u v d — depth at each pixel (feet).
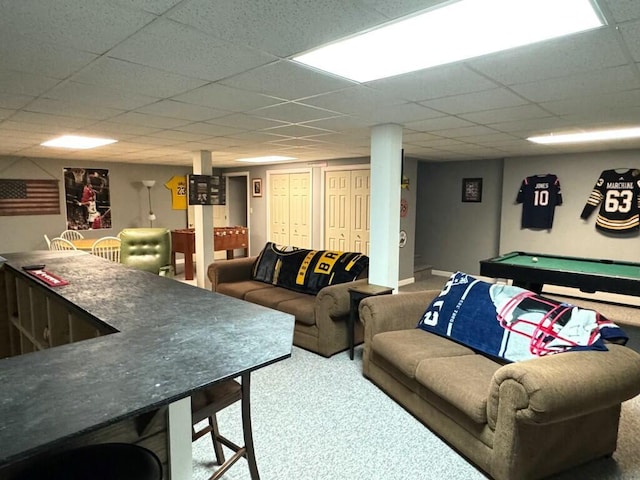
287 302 12.71
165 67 7.12
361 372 10.74
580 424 6.63
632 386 6.35
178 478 4.53
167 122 12.18
